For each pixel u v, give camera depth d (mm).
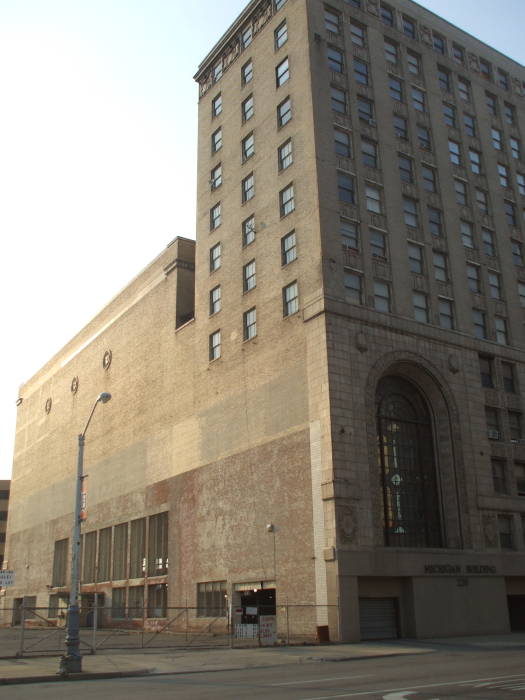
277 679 18859
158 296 63594
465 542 41875
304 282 43781
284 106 50312
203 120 61250
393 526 40812
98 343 75188
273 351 45312
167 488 55156
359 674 19656
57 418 83125
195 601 48250
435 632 38500
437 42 57594
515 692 14641
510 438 47594
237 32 58375
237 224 52938
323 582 36906
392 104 51688
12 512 92312
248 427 46250
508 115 60469
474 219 52938
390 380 44531
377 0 54531
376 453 40156
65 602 69938
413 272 47219
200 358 53938
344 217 45094
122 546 60906
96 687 18062
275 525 41562
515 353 50562
